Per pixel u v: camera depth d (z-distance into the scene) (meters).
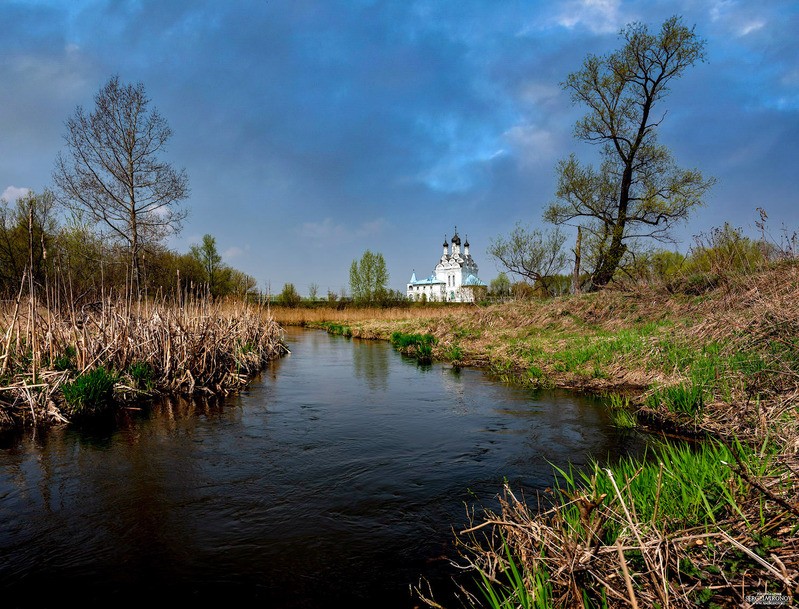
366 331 28.88
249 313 17.89
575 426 6.96
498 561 3.05
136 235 23.27
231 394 9.84
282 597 3.05
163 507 4.39
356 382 11.42
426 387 10.59
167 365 9.79
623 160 25.06
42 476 5.16
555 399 8.90
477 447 6.08
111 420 7.59
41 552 3.61
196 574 3.31
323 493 4.69
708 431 5.95
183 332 10.52
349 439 6.54
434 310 44.09
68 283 10.70
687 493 3.34
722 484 3.16
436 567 3.37
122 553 3.59
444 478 5.04
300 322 45.72
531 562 2.91
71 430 6.97
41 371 8.02
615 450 5.79
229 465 5.51
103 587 3.17
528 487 4.74
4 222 25.61
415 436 6.64
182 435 6.75
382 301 47.59
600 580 2.39
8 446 6.20
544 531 2.97
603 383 9.65
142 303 12.12
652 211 23.80
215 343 11.55
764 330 8.36
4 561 3.49
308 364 15.18
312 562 3.46
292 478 5.09
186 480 5.05
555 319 17.59
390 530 3.92
